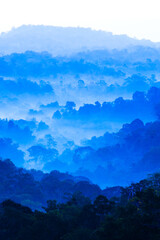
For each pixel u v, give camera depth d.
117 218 83.44
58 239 95.31
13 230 99.56
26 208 114.62
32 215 108.94
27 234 94.12
